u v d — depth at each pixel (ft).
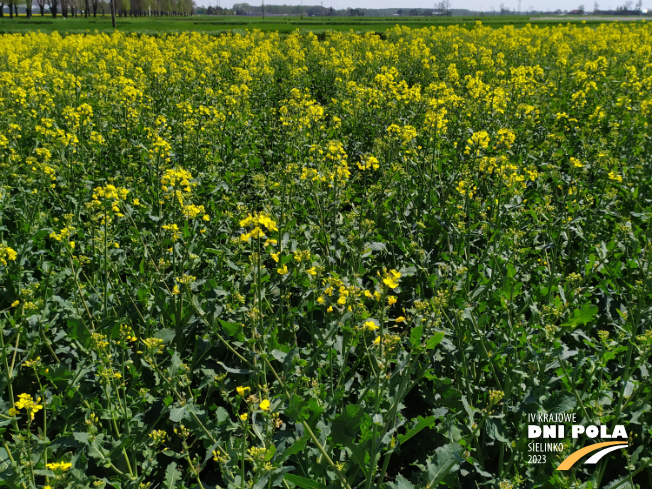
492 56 52.39
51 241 15.16
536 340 9.86
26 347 10.72
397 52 53.67
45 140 23.07
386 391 8.50
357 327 8.73
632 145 23.02
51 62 44.62
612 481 8.81
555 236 14.66
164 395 10.25
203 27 134.41
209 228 16.21
